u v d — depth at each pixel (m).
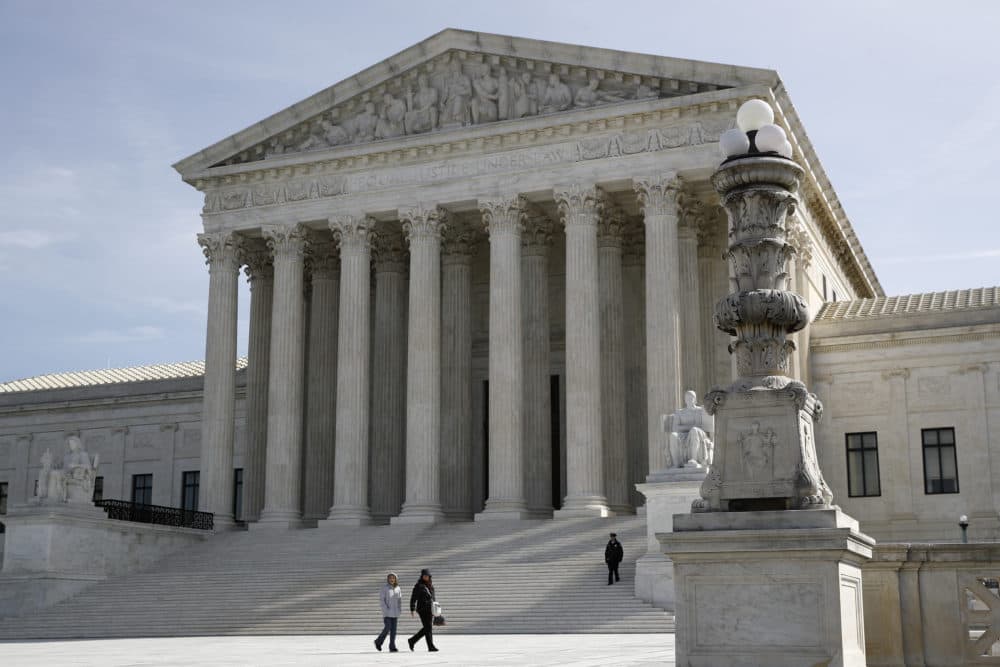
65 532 58.94
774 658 15.73
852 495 67.06
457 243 75.50
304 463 77.81
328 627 50.28
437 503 67.31
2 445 99.44
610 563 49.28
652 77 65.56
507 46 68.69
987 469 64.31
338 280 79.06
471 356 78.50
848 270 89.19
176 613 54.06
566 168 66.62
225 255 74.19
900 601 20.50
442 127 70.31
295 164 72.75
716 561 16.20
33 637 53.25
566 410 69.88
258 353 79.31
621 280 71.50
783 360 17.56
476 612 48.66
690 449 46.31
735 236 18.06
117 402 94.75
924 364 66.81
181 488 91.25
